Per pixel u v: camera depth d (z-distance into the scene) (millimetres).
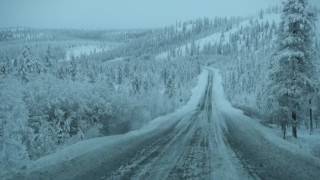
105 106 19766
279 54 23500
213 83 114500
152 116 31984
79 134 16328
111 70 94188
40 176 9312
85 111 18391
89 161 11172
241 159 12148
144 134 18969
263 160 12141
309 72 23312
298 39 22812
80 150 13203
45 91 16609
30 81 17594
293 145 17172
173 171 9969
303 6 23156
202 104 58500
